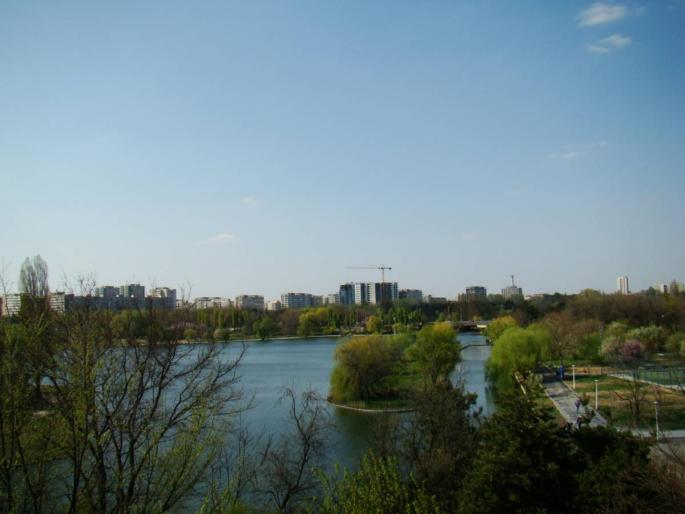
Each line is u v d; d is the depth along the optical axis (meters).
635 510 26.30
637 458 29.52
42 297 23.05
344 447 61.31
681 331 143.25
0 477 18.78
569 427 36.09
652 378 97.12
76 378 20.27
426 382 58.97
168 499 21.08
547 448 31.11
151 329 22.95
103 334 21.91
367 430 70.19
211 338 26.08
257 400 84.88
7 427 20.02
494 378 101.88
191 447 22.52
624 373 106.06
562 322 148.88
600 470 29.09
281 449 48.31
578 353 132.62
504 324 160.75
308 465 44.34
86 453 23.17
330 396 94.31
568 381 102.75
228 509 26.97
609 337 125.62
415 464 43.22
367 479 30.64
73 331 21.06
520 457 29.66
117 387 21.70
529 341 99.75
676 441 51.94
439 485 37.59
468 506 29.97
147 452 20.59
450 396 47.97
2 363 19.64
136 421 21.98
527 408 31.91
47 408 21.06
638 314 174.12
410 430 46.84
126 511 19.88
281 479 38.66
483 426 42.28
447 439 43.72
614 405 76.31
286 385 103.12
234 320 153.25
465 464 40.00
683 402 74.94
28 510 20.30
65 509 21.78
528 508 28.97
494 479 29.77
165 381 23.98
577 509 28.81
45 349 20.95
